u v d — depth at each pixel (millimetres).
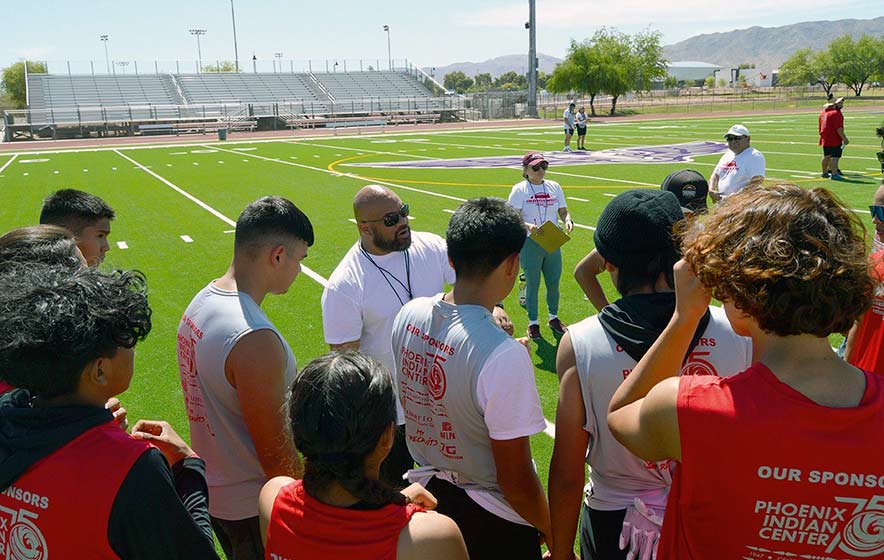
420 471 2639
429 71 75875
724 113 55750
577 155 25719
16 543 1700
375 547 1672
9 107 83562
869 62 82688
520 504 2398
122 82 61844
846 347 3260
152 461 1701
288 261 2824
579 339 2211
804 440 1399
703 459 1480
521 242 2453
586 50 58250
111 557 1663
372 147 32688
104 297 1807
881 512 1414
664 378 1759
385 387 1764
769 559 1482
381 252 3623
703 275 1577
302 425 1703
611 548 2273
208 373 2625
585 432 2244
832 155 17484
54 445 1676
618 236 2186
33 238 2650
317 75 69500
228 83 64875
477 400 2307
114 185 20531
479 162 24547
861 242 1486
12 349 1677
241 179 21406
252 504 2775
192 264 10734
